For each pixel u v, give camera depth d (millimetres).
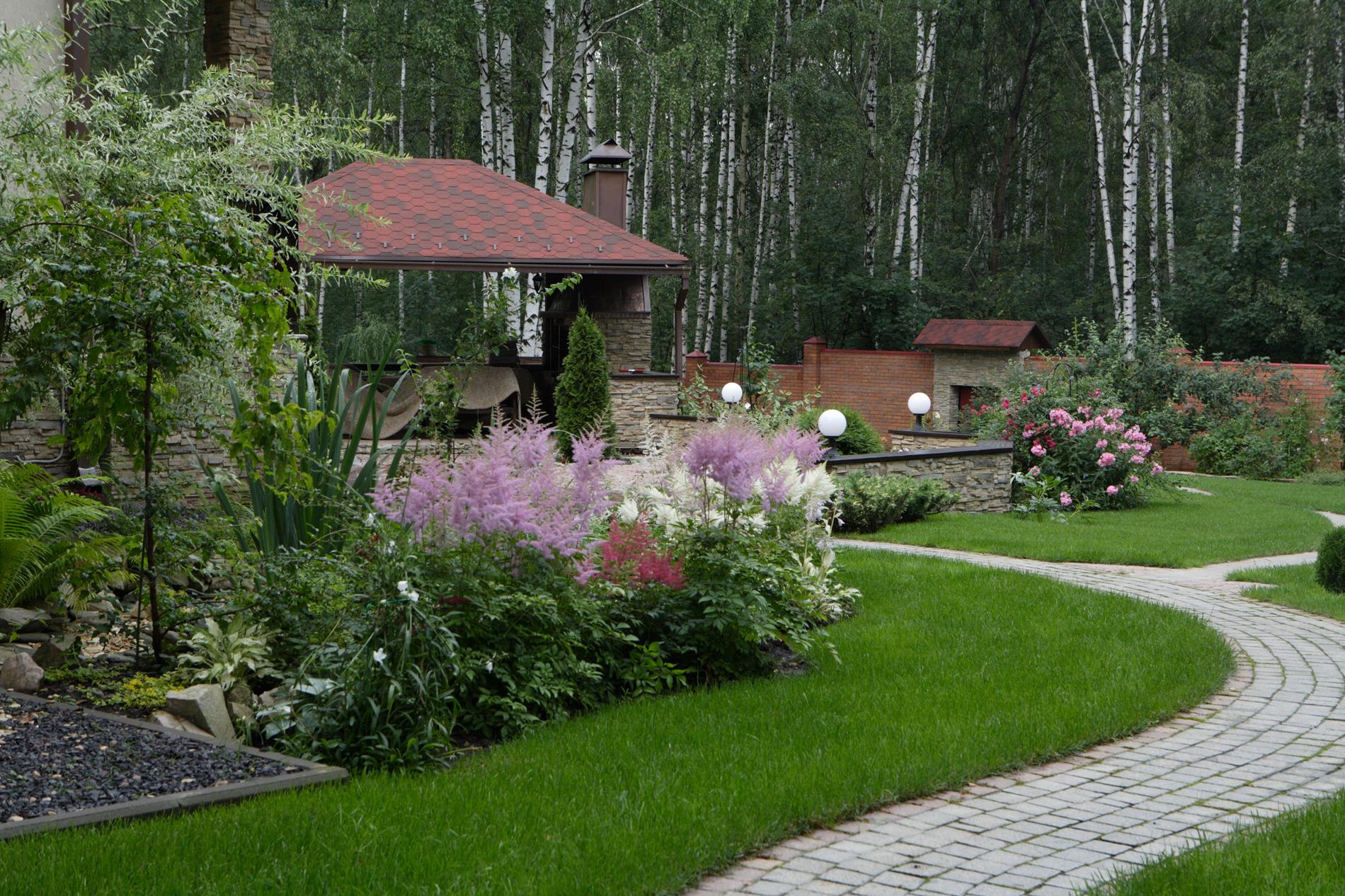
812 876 3887
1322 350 30078
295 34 24688
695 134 36031
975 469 15758
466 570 5766
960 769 4969
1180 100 32250
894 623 7984
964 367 25547
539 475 6195
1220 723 6035
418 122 36438
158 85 23062
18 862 3504
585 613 6051
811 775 4715
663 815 4215
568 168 24750
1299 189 29609
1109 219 31234
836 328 34188
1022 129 41219
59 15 8703
